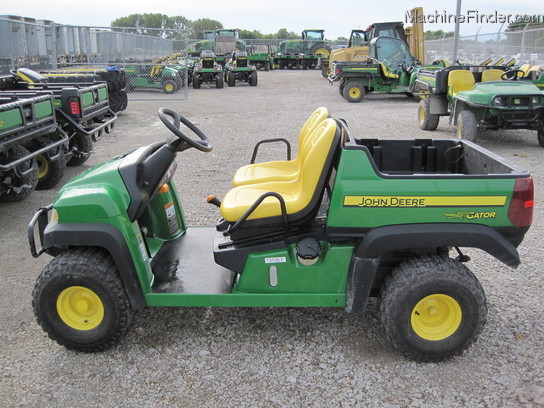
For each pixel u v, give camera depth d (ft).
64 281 10.09
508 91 29.04
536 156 28.07
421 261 10.04
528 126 29.73
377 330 11.42
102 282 10.05
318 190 10.13
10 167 17.38
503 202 9.64
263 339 11.12
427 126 36.63
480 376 9.81
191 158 28.12
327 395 9.37
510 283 13.48
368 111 48.42
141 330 11.51
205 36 115.65
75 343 10.46
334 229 9.92
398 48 58.23
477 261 14.87
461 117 30.35
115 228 9.96
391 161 13.21
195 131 11.85
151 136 36.06
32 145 20.49
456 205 9.68
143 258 10.48
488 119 30.14
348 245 10.21
